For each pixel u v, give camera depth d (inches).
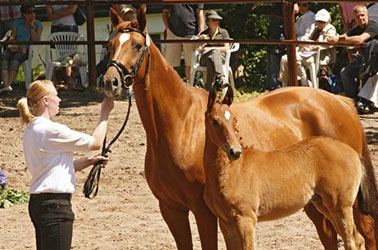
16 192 517.0
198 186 325.7
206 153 312.3
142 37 331.0
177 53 792.3
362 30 687.7
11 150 625.9
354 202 348.2
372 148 582.9
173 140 328.5
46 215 304.8
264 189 313.3
